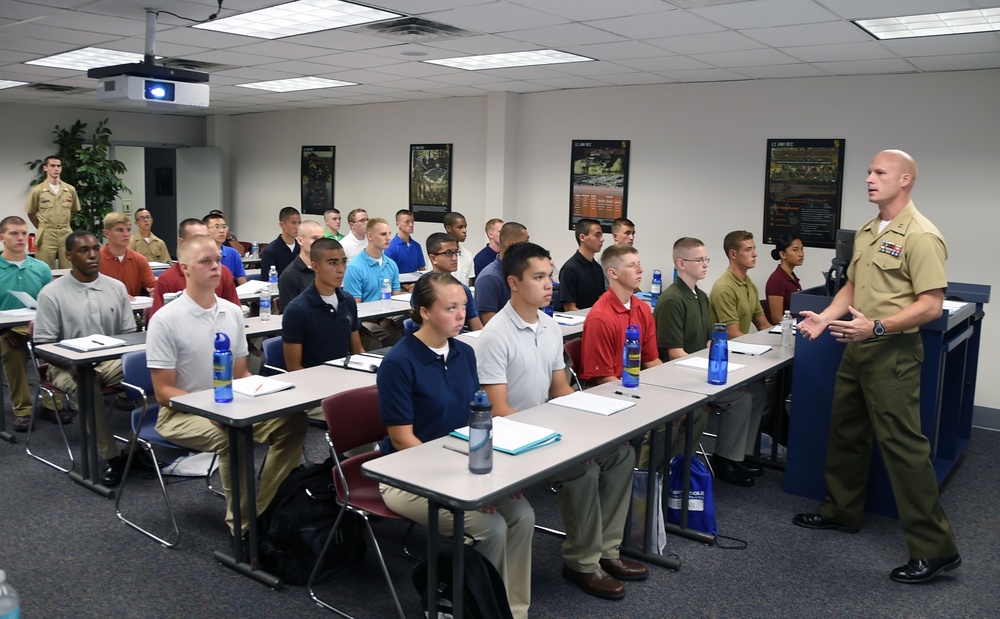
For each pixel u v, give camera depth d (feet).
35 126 31.60
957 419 13.89
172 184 37.68
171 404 9.37
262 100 29.50
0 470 12.94
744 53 17.42
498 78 22.57
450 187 28.02
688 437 10.71
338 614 8.73
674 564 9.99
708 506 10.91
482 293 15.75
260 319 15.19
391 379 8.21
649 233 23.62
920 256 9.59
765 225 21.48
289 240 21.93
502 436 7.77
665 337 12.79
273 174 34.14
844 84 19.93
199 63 20.88
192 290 10.68
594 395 9.62
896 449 9.89
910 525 9.89
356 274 17.88
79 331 13.53
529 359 9.49
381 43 17.61
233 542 9.84
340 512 8.64
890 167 9.87
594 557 9.29
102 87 15.01
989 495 12.95
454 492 6.49
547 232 25.76
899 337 9.84
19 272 15.88
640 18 14.40
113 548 10.25
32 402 15.79
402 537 10.73
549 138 25.35
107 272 17.48
